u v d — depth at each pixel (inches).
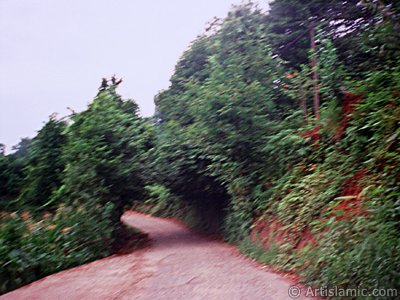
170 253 544.1
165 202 1385.3
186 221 1101.1
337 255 279.7
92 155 644.1
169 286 321.4
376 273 229.5
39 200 746.8
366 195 306.3
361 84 390.9
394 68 353.4
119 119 698.2
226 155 567.2
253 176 555.5
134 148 705.0
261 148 542.6
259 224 531.2
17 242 486.3
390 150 314.7
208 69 723.4
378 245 237.5
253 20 642.8
